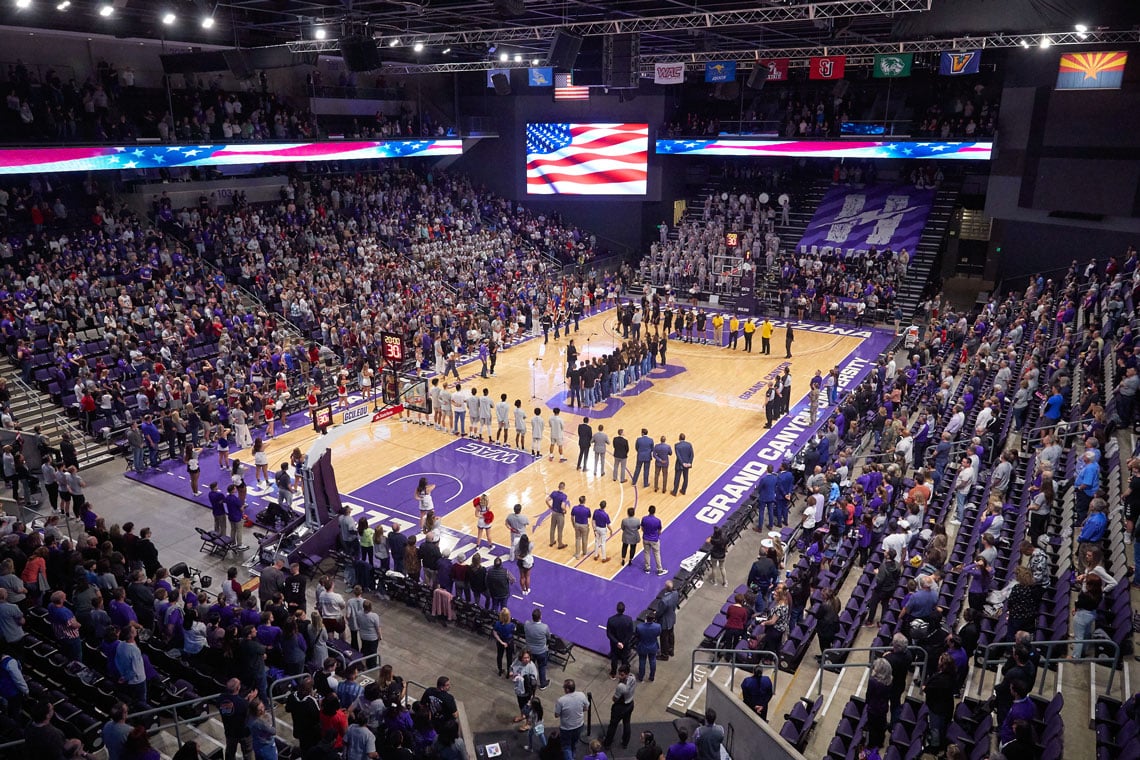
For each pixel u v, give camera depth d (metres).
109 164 28.73
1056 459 16.64
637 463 21.73
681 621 16.33
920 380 27.28
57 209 29.94
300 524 19.19
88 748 10.46
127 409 24.22
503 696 14.23
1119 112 32.03
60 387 23.94
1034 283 32.59
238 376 25.31
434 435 25.66
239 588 14.56
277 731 11.96
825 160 47.00
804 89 46.34
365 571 17.25
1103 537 13.91
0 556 13.94
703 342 35.84
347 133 41.03
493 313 35.62
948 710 10.04
